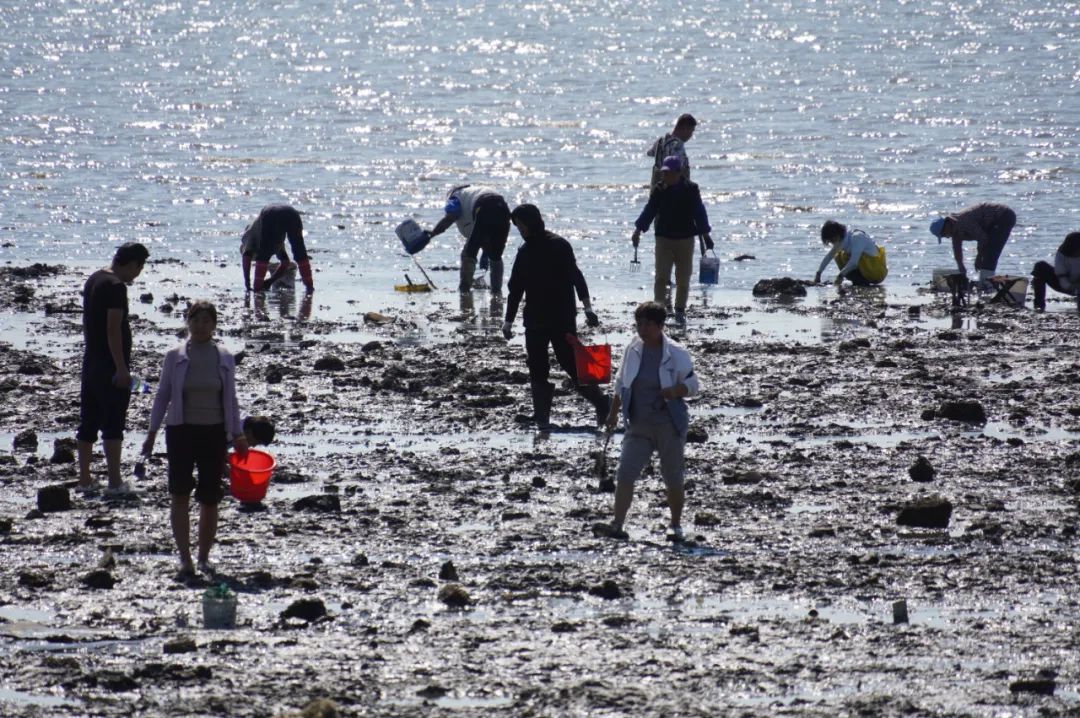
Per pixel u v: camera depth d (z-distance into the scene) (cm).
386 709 2356
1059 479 3944
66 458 4141
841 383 5306
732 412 4847
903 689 2438
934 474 3997
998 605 2892
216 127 17675
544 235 4631
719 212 11006
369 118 18812
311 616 2802
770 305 7206
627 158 14662
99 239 9675
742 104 19638
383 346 6000
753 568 3131
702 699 2397
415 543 3341
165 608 2864
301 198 11888
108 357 3822
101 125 17675
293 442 4406
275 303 7212
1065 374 5406
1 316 6688
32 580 2995
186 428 3083
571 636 2703
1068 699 2392
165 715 2328
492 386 5191
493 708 2361
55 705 2362
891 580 3058
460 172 13662
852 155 14400
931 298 7438
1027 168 13288
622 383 3409
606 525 3447
